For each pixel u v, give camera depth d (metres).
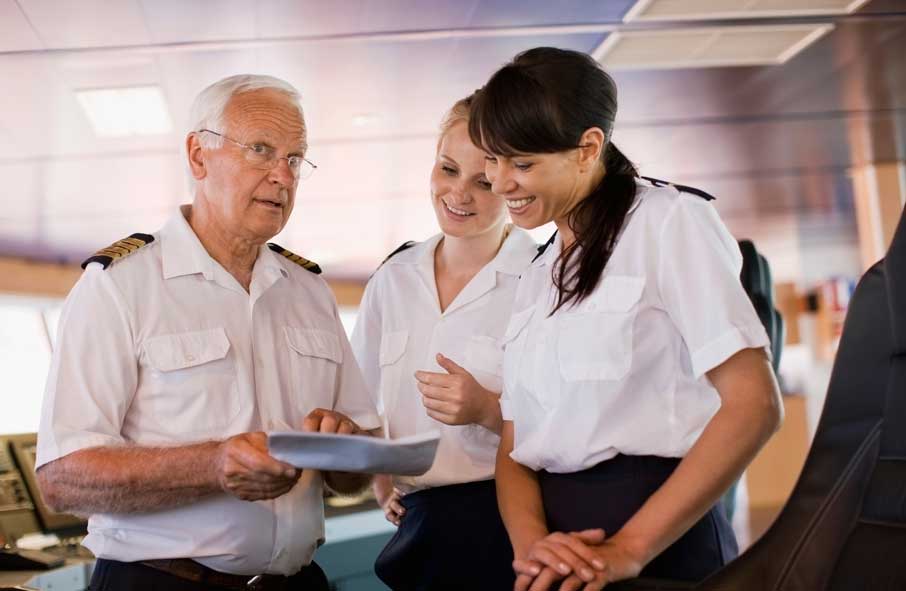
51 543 3.30
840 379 1.60
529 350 1.86
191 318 2.02
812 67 6.09
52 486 1.84
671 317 1.71
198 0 4.43
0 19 4.50
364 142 6.96
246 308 2.11
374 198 8.61
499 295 2.48
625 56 5.68
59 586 2.81
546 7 4.84
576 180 1.75
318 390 2.20
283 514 2.02
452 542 2.37
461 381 2.14
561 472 1.80
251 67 5.34
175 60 5.14
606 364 1.71
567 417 1.75
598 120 1.70
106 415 1.89
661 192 1.77
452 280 2.56
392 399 2.52
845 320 1.62
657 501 1.59
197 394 1.97
